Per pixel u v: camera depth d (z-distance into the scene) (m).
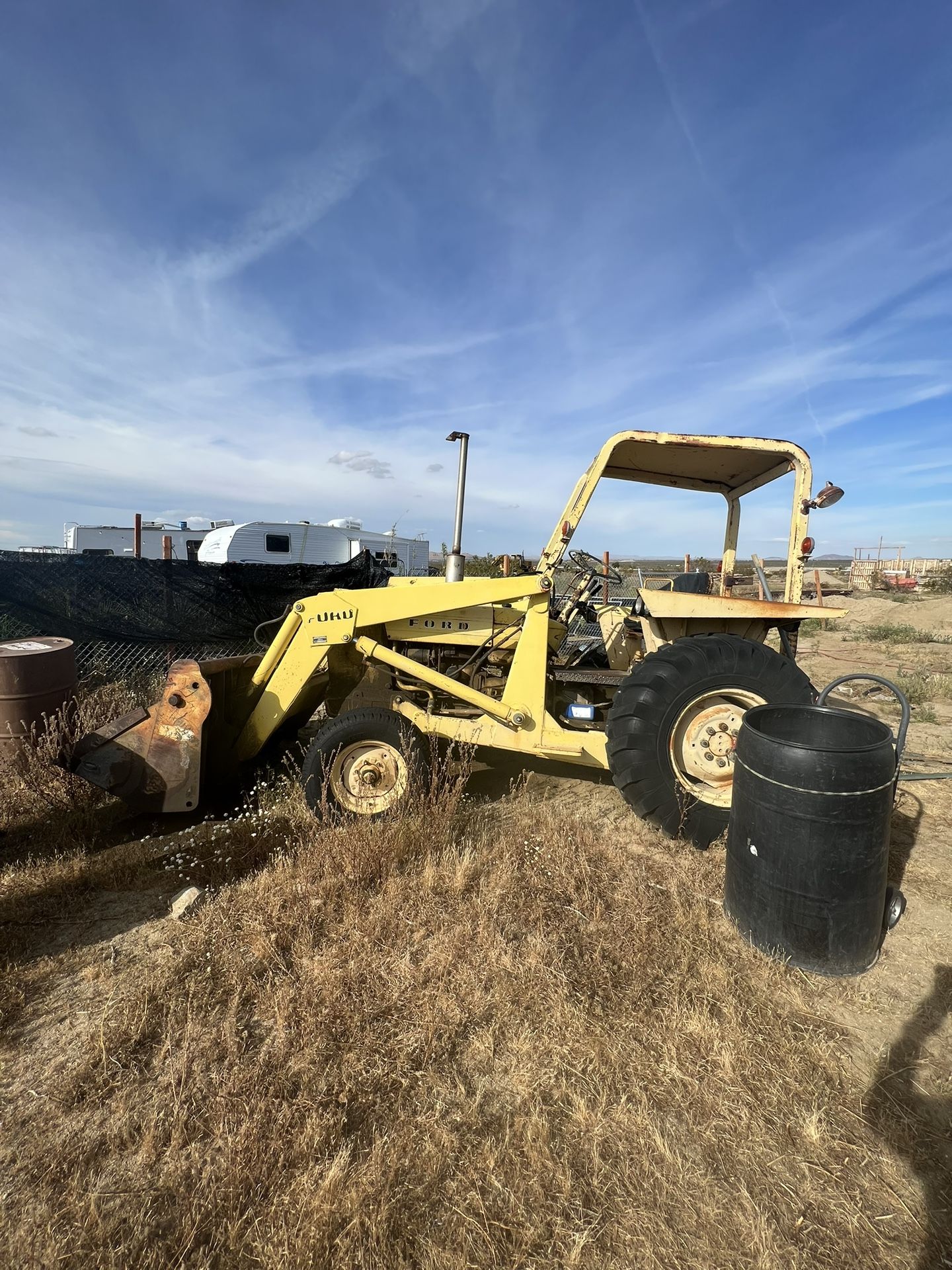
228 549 14.70
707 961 2.38
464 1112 1.75
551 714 4.18
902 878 3.14
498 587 3.69
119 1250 1.42
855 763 2.32
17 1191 1.58
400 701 3.95
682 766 3.46
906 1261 1.42
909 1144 1.70
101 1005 2.21
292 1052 1.95
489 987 2.24
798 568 3.76
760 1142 1.70
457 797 3.47
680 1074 1.88
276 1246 1.41
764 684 3.33
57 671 4.48
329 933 2.54
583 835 3.39
